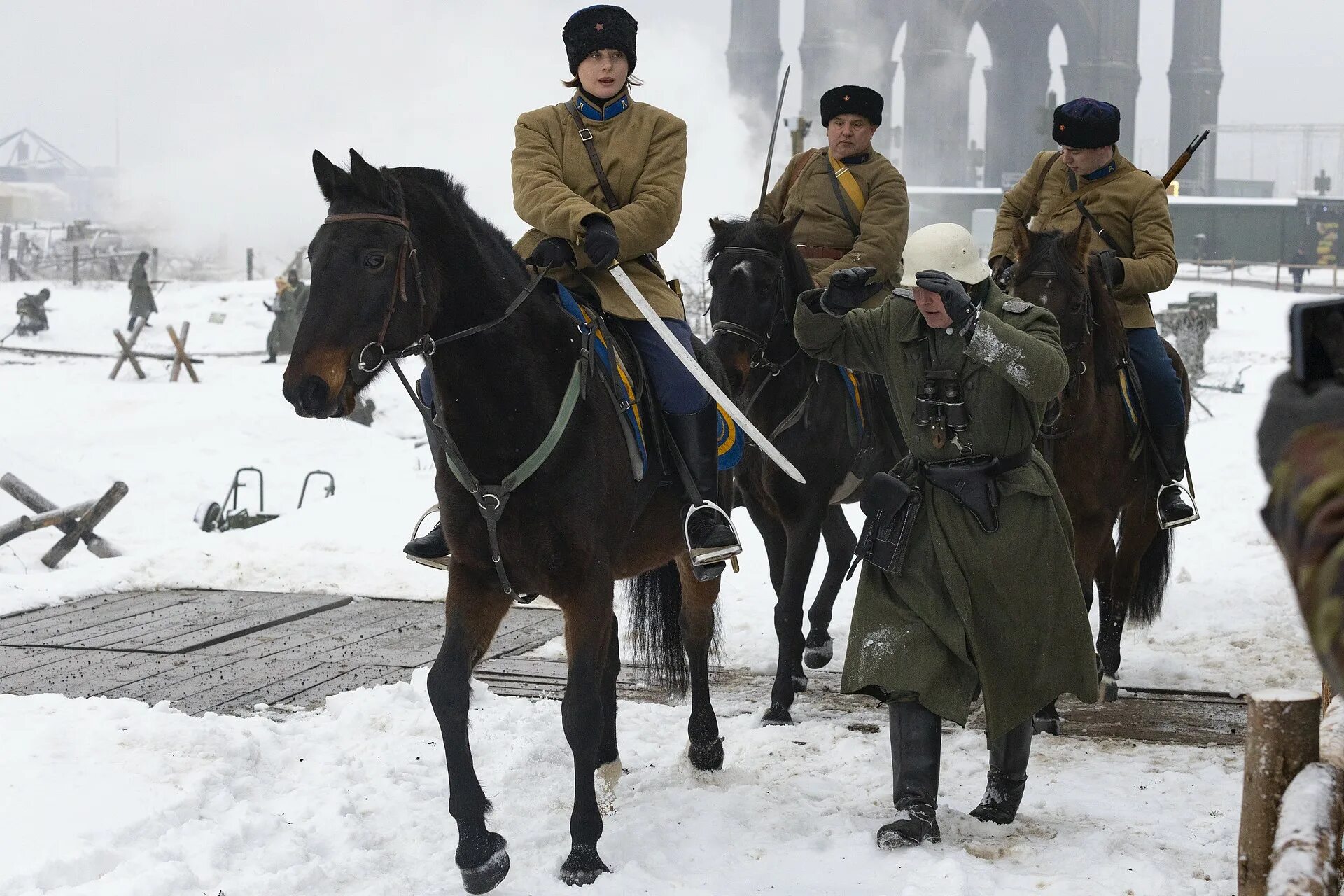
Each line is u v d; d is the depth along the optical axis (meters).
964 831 5.29
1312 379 1.42
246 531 12.19
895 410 5.25
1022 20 97.94
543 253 5.12
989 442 5.04
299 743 6.39
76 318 35.75
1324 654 1.19
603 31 5.48
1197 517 7.66
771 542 7.91
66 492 14.80
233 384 25.36
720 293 7.16
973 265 5.16
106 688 7.69
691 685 6.32
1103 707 7.52
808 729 6.90
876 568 5.08
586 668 4.80
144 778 5.55
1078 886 4.66
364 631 9.20
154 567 10.97
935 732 5.08
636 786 5.96
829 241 8.18
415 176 4.71
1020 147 99.62
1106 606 7.90
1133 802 5.76
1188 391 8.30
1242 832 2.86
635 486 5.11
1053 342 5.01
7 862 4.70
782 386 7.27
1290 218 58.66
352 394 4.31
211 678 7.94
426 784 5.90
